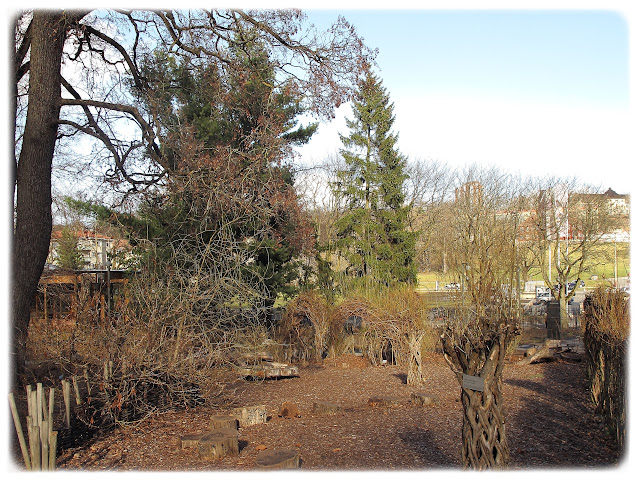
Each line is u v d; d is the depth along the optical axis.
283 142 12.83
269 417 8.27
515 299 4.81
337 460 5.79
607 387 6.91
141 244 12.29
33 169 10.28
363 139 28.77
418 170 33.91
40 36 10.37
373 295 15.48
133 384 7.57
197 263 9.82
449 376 12.41
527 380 11.27
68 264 24.95
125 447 6.51
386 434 6.93
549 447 6.16
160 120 12.09
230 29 12.45
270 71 13.37
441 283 27.89
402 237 27.36
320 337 14.80
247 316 10.49
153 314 8.12
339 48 12.19
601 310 8.00
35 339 8.42
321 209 31.78
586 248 24.45
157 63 13.62
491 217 18.81
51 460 5.45
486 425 4.09
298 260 20.44
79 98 12.65
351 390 10.73
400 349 13.30
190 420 7.90
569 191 25.70
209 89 13.38
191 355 8.38
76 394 6.89
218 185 10.85
